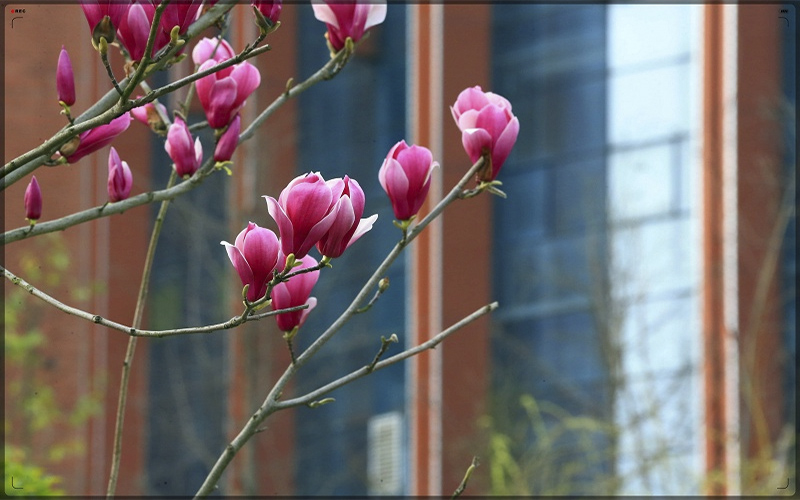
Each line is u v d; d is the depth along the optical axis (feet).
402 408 75.87
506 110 8.44
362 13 9.13
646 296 68.18
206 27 8.55
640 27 72.08
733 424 60.13
